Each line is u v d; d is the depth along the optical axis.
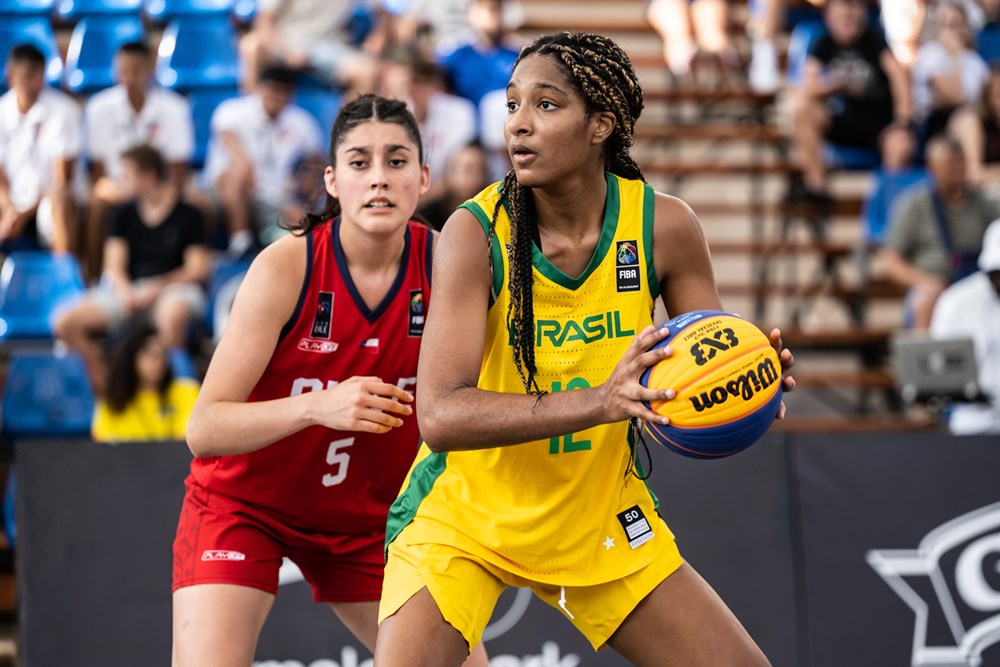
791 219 22.58
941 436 13.02
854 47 22.02
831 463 12.92
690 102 23.89
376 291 8.54
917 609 12.77
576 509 7.41
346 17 22.55
